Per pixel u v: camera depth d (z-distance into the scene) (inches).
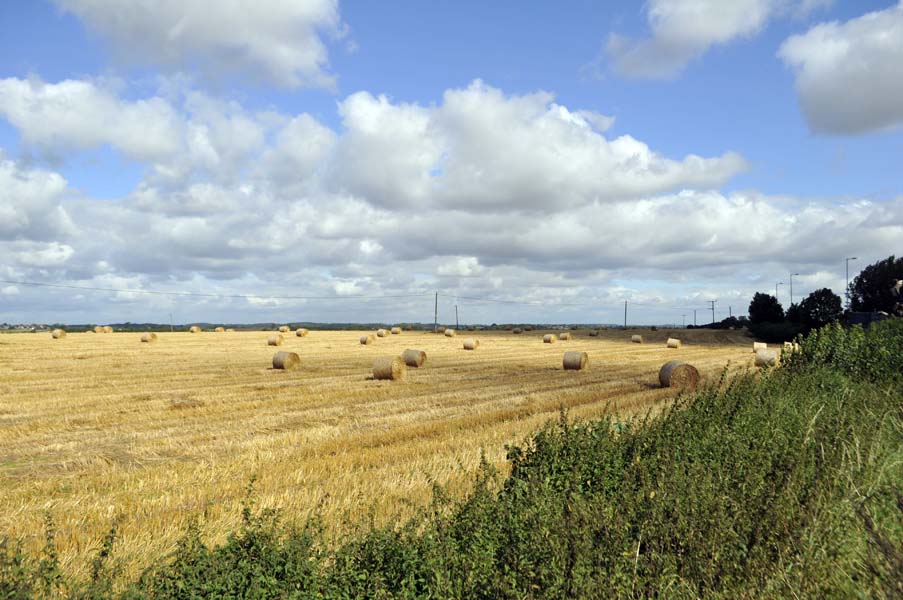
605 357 1727.4
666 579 195.8
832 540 221.3
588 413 680.4
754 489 253.3
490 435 554.3
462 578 193.5
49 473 432.8
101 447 516.1
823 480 270.1
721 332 3361.2
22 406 731.4
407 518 308.8
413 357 1311.5
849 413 410.0
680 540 214.1
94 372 1122.0
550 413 695.7
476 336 2962.6
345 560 207.2
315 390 887.7
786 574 199.2
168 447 514.9
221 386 928.9
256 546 214.1
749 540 221.3
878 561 197.9
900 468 316.5
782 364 779.4
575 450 300.8
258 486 390.3
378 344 2174.0
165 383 965.8
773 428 367.6
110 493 377.7
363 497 354.9
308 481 402.9
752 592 192.4
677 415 371.2
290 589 195.6
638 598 195.3
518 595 182.9
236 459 469.1
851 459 305.6
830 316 3297.2
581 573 187.6
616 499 253.3
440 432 578.9
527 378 1087.0
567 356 1274.6
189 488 385.4
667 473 268.8
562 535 206.5
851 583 198.8
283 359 1203.2
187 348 1817.2
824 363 743.7
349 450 503.8
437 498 294.7
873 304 3415.4
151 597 196.1
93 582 201.5
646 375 1163.9
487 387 940.6
